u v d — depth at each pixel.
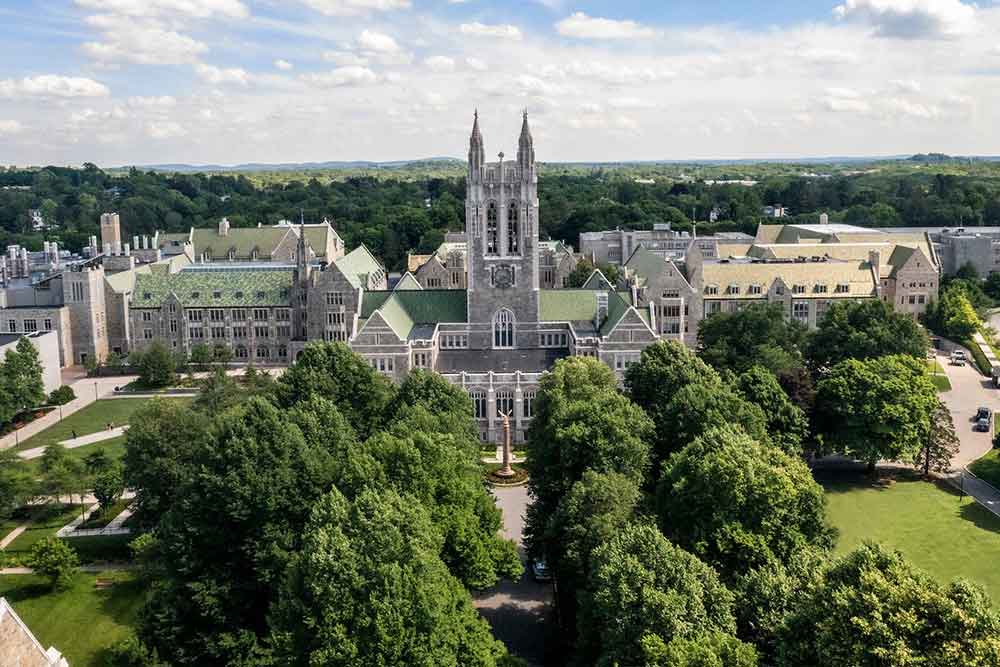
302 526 95.81
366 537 79.50
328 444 108.62
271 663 82.69
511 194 176.12
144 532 126.19
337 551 77.19
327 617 73.12
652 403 139.62
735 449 96.94
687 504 95.75
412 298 187.88
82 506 141.38
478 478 110.50
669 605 71.50
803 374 157.12
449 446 106.56
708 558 90.25
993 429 174.75
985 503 136.00
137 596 114.25
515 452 164.50
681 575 75.69
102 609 111.19
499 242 178.12
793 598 75.50
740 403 122.81
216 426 105.12
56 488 135.50
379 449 99.88
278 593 84.88
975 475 149.25
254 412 103.44
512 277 180.25
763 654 74.69
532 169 175.00
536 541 108.62
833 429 149.75
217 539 94.31
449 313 185.75
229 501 92.88
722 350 172.75
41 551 114.12
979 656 61.03
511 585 114.19
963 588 66.31
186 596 91.44
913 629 63.62
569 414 116.38
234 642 87.44
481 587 96.06
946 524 127.25
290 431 101.19
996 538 122.06
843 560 73.38
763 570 80.56
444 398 133.38
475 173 174.62
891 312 191.12
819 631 67.12
